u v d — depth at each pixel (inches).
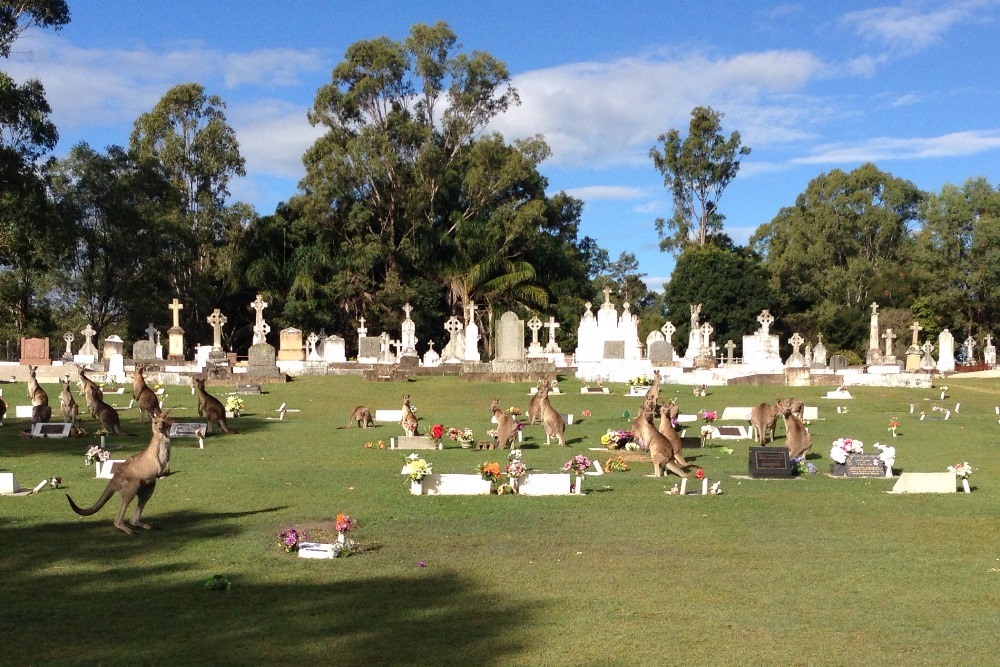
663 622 391.5
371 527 565.6
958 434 1061.1
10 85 1541.6
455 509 620.4
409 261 3061.0
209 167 2856.8
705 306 3353.8
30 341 1748.3
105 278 2539.4
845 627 389.1
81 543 516.7
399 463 818.2
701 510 627.5
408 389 1529.3
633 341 1887.3
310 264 2913.4
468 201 3186.5
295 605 409.1
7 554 491.8
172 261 2647.6
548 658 348.5
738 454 900.6
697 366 1961.1
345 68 2930.6
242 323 3097.9
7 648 349.4
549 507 631.2
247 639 363.6
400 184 2970.0
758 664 345.4
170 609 400.5
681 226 3750.0
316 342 2726.4
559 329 3157.0
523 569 474.3
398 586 441.1
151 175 2581.2
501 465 796.0
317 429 1066.1
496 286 2999.5
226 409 1216.2
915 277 3075.8
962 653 358.9
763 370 1685.5
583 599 423.2
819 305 3400.6
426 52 3014.3
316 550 494.6
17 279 2453.2
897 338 3036.4
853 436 1042.7
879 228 3553.2
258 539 529.7
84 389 984.9
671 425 806.5
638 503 648.4
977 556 510.0
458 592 432.5
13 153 1633.9
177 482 717.9
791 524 586.9
